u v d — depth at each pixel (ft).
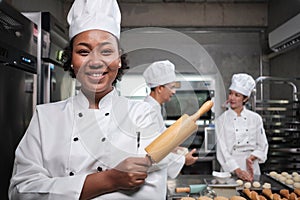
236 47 14.37
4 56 5.49
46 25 7.53
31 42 6.86
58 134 3.10
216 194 5.85
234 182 6.59
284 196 5.75
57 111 3.23
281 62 13.48
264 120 10.75
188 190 5.90
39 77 7.36
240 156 8.87
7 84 5.72
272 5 13.67
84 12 3.09
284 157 10.35
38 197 2.83
